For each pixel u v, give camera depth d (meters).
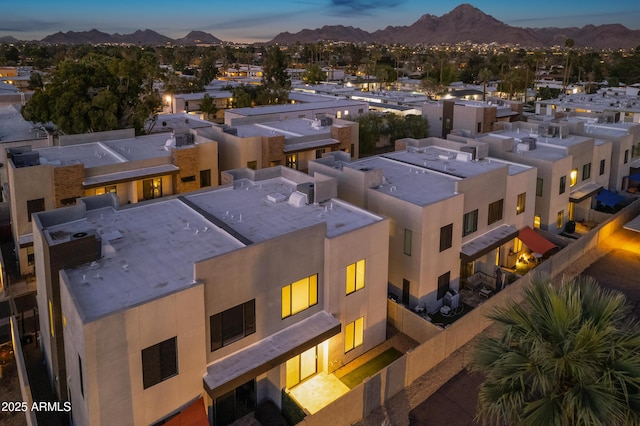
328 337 23.81
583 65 175.62
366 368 26.72
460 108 70.31
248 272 21.59
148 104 60.34
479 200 35.12
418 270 31.05
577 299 14.65
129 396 18.59
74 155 41.50
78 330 17.86
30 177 34.56
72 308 18.64
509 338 15.16
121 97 58.19
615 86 142.00
